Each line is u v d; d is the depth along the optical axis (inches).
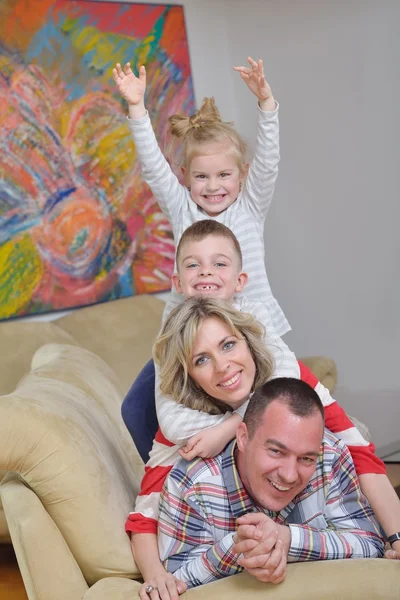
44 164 155.6
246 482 68.7
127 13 169.2
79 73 161.0
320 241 177.6
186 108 181.0
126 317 154.8
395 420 168.4
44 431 74.3
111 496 77.1
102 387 111.0
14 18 151.3
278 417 63.2
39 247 154.9
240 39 187.5
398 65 158.9
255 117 188.1
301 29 175.2
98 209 163.9
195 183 88.5
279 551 61.9
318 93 173.9
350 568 63.7
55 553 72.0
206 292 76.6
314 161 176.6
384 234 165.5
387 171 163.3
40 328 141.6
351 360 175.5
